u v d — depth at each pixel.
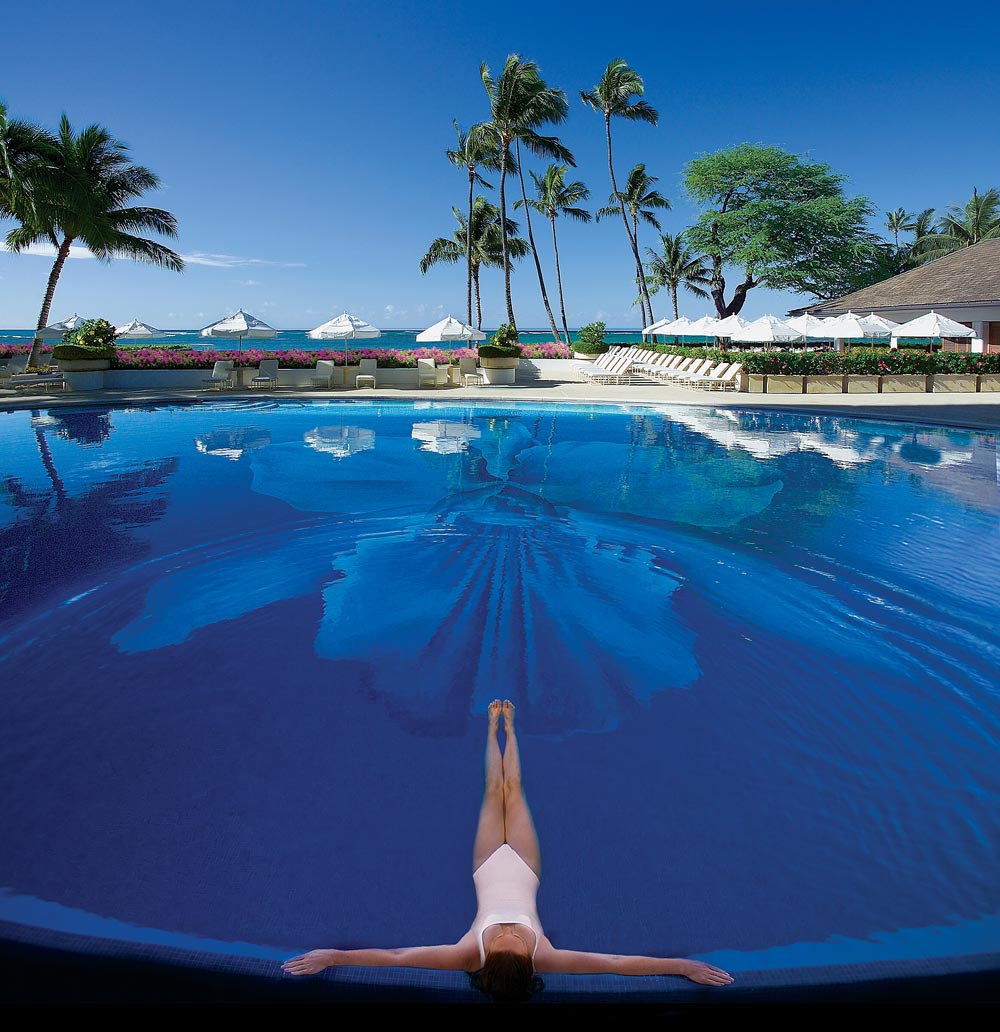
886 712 4.24
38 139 23.30
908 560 6.84
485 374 25.45
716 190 45.22
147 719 4.12
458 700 4.39
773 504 8.95
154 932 2.62
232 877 2.90
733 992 2.23
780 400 19.19
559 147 39.06
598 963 2.31
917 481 10.19
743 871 2.96
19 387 21.39
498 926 2.37
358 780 3.58
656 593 6.10
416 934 2.63
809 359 21.34
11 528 7.81
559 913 2.74
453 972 2.30
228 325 23.75
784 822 3.27
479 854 2.82
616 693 4.49
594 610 5.77
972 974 2.32
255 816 3.29
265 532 7.74
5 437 13.78
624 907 2.76
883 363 21.17
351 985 2.25
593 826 3.25
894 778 3.61
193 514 8.43
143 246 26.02
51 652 4.94
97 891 2.82
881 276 45.09
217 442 13.37
